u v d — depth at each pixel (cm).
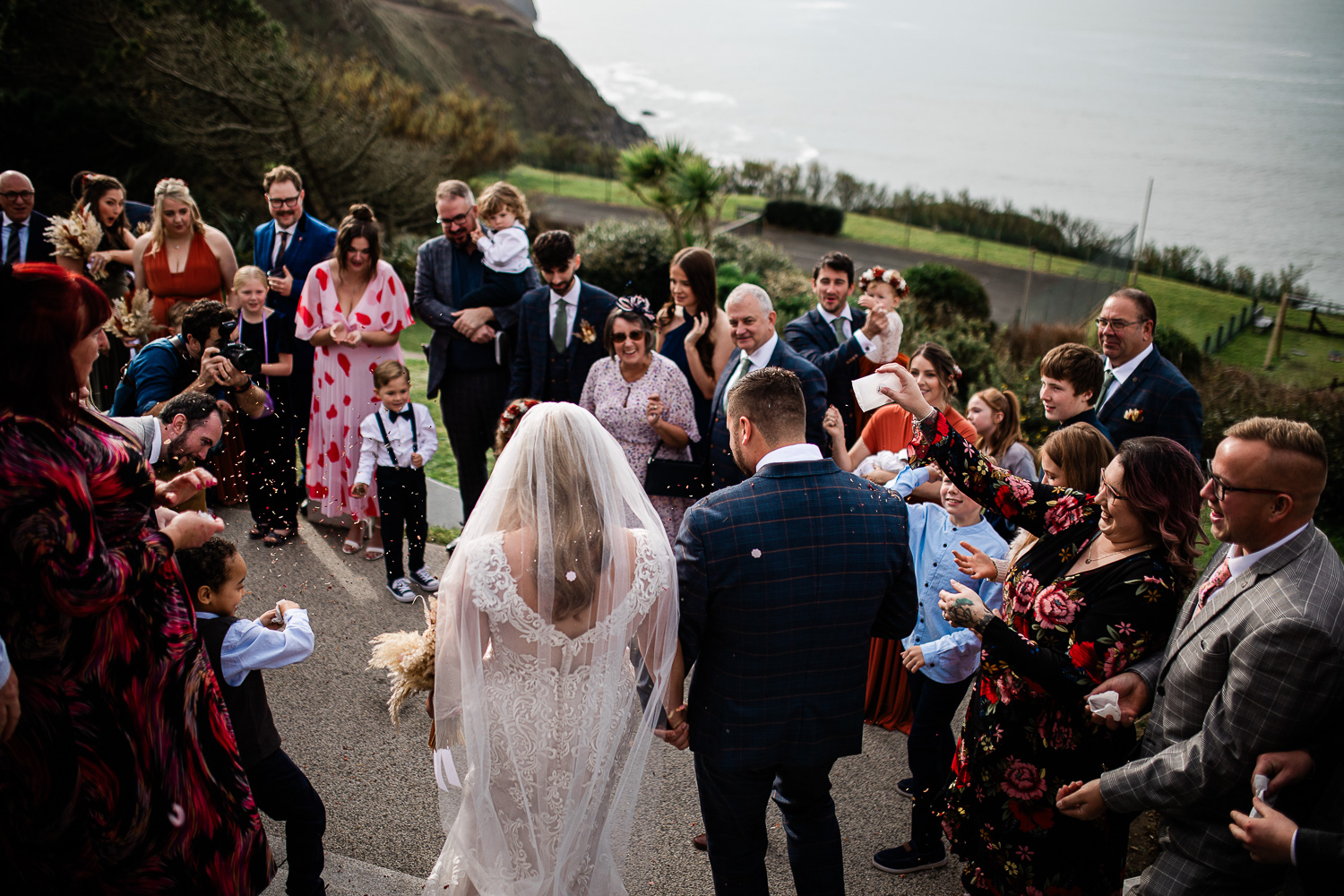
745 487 225
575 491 201
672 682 230
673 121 10769
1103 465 275
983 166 8488
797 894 245
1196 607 211
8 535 167
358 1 4403
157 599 193
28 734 179
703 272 450
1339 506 865
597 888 224
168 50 1809
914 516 330
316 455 504
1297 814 194
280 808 244
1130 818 238
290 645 241
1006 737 240
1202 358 1448
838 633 225
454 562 204
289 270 543
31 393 171
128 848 192
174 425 312
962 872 277
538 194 2892
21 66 1844
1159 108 12212
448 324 496
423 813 308
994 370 1052
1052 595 234
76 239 547
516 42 6694
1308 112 11831
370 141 1908
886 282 452
